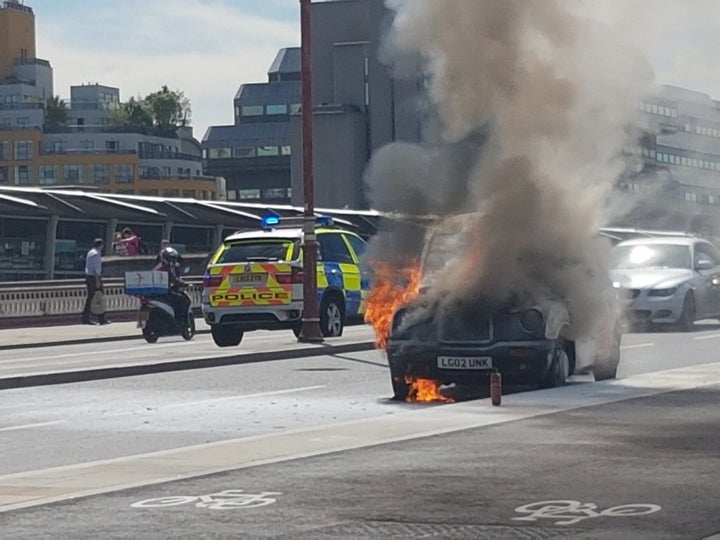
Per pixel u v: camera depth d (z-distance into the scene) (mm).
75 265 44688
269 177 149500
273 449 12117
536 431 12906
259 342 28188
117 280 38562
